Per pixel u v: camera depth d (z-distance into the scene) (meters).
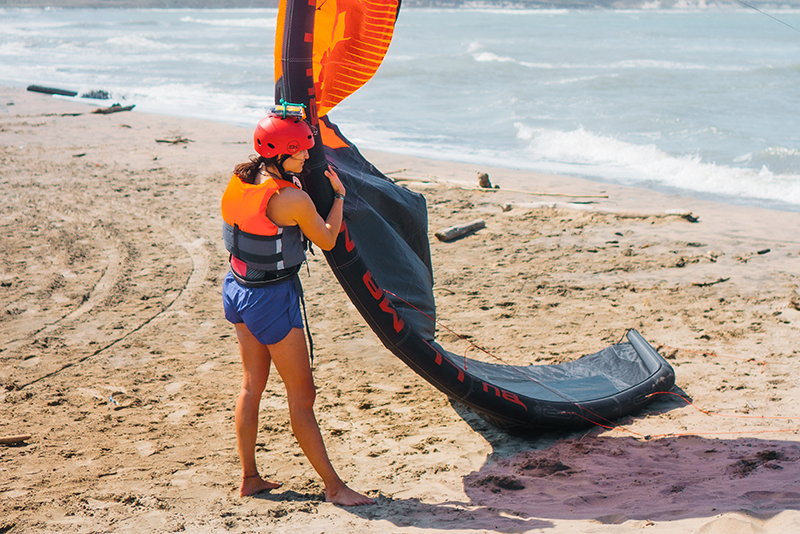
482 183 12.16
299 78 3.34
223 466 3.76
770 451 3.59
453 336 5.99
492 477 3.51
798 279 7.21
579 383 4.68
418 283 4.08
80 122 18.88
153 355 5.65
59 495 3.35
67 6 149.88
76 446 4.06
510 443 4.12
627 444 3.96
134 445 4.07
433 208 10.91
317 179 3.22
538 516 2.97
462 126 20.16
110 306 6.76
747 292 6.86
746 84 25.72
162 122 19.28
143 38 53.94
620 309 6.56
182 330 6.21
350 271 3.45
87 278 7.54
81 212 10.05
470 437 4.21
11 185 11.52
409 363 3.78
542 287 7.29
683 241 8.87
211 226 9.48
